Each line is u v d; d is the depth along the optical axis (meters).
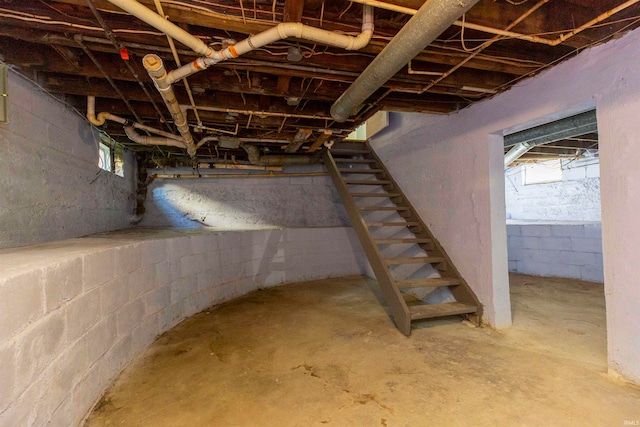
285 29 1.59
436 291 3.48
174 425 1.57
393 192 4.24
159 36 1.81
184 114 2.75
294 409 1.69
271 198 5.23
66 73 2.23
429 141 3.56
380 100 2.71
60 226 2.67
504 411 1.65
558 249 4.85
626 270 1.83
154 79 1.93
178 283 3.02
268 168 5.05
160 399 1.79
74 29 1.71
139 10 1.43
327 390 1.87
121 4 1.38
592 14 1.76
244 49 1.72
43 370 1.29
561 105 2.14
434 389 1.86
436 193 3.46
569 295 3.83
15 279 1.13
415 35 1.54
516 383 1.91
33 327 1.23
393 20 1.80
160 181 4.90
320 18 1.73
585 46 1.93
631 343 1.82
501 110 2.61
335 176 4.33
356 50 1.96
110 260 1.95
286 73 2.20
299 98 2.59
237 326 2.92
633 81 1.76
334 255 5.07
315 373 2.06
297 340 2.60
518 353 2.29
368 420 1.60
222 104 2.79
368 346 2.46
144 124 3.19
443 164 3.34
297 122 3.33
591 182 6.09
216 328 2.87
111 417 1.63
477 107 2.86
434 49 1.94
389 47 1.72
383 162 4.61
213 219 5.04
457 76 2.37
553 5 1.80
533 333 2.65
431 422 1.58
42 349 1.28
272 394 1.83
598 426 1.52
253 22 1.65
